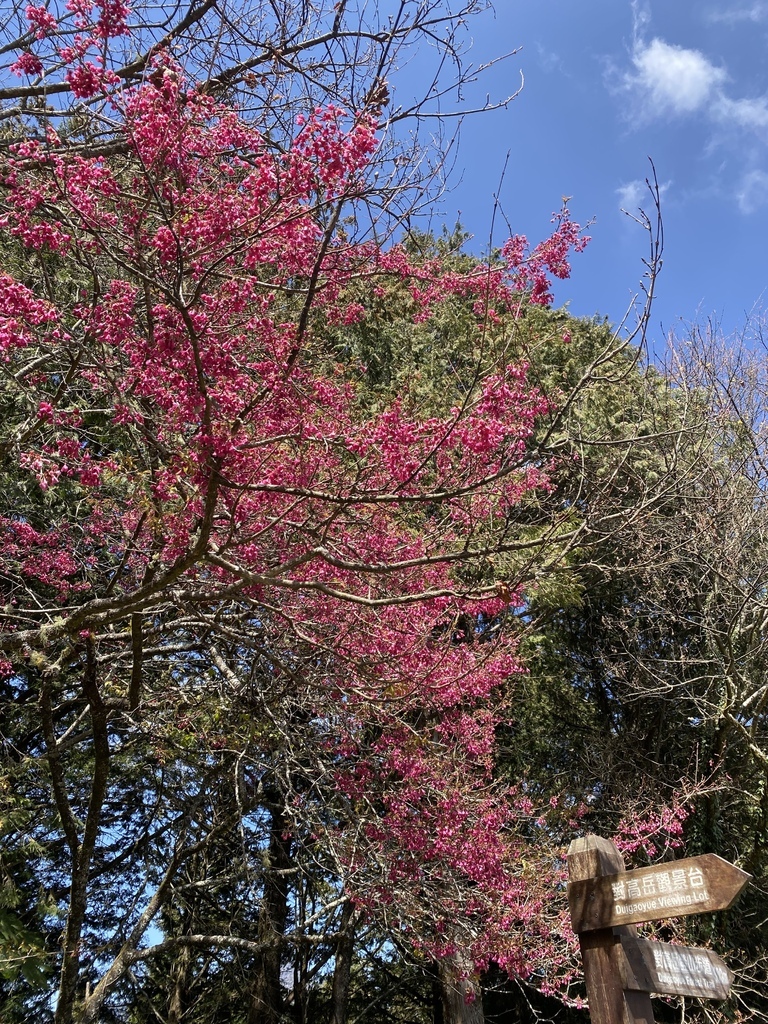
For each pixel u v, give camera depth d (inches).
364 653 256.1
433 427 176.9
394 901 275.7
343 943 463.5
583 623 567.5
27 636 210.7
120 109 164.1
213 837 365.1
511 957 286.5
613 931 151.9
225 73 232.4
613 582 516.4
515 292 212.5
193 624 268.1
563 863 352.2
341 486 203.2
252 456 191.2
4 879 245.9
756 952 469.1
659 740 538.3
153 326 171.5
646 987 150.6
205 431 164.7
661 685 515.2
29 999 420.2
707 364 491.2
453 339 426.6
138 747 377.1
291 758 285.3
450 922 283.7
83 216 165.0
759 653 462.6
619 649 538.3
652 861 458.6
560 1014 519.2
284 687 284.4
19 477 327.9
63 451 191.8
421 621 271.1
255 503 222.7
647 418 433.1
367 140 153.1
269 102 241.1
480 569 326.3
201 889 437.7
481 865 286.7
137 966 454.9
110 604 197.3
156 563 213.0
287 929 494.3
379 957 533.0
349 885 278.1
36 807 391.2
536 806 406.0
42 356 226.8
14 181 185.6
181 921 460.4
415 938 286.7
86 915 449.4
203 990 495.8
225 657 320.2
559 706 557.3
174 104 162.6
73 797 405.4
